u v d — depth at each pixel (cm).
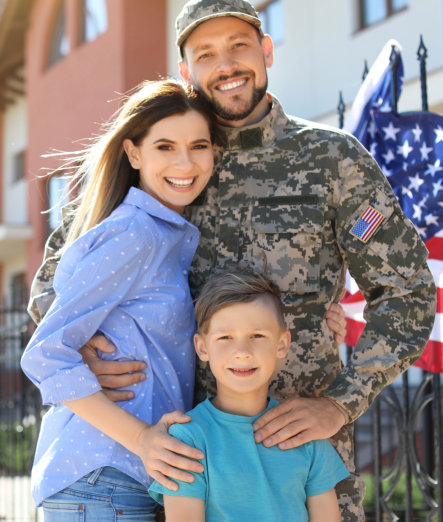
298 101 936
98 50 1145
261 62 268
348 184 257
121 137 260
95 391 225
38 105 1348
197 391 261
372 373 241
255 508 213
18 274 1809
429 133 366
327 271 262
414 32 791
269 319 226
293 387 257
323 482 224
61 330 226
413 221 362
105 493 227
